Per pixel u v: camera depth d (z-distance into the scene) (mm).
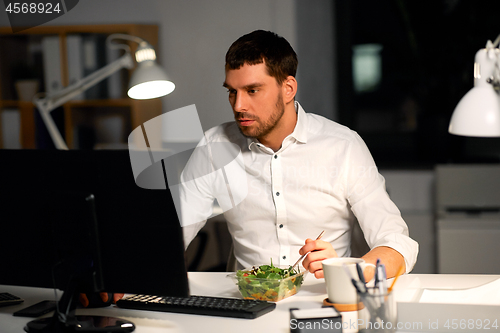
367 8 3164
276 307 1025
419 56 3031
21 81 2967
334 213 1503
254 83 1326
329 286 1010
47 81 2930
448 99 2951
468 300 992
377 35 3160
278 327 918
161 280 931
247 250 1559
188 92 2996
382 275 833
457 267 2445
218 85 2977
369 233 1409
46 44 2908
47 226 990
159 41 3002
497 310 886
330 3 3131
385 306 816
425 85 3016
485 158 2799
